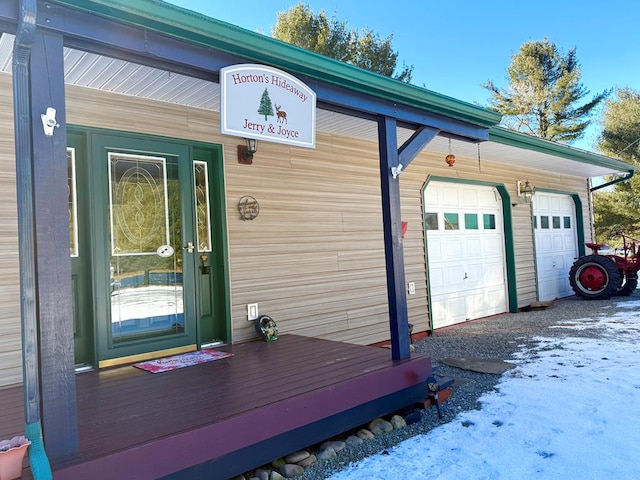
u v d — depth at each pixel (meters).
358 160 5.35
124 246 3.67
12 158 3.21
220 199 4.18
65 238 1.91
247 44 2.60
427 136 3.75
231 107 2.55
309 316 4.75
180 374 3.15
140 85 3.50
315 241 4.86
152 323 3.78
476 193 7.35
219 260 4.18
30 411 1.80
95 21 2.10
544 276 8.62
